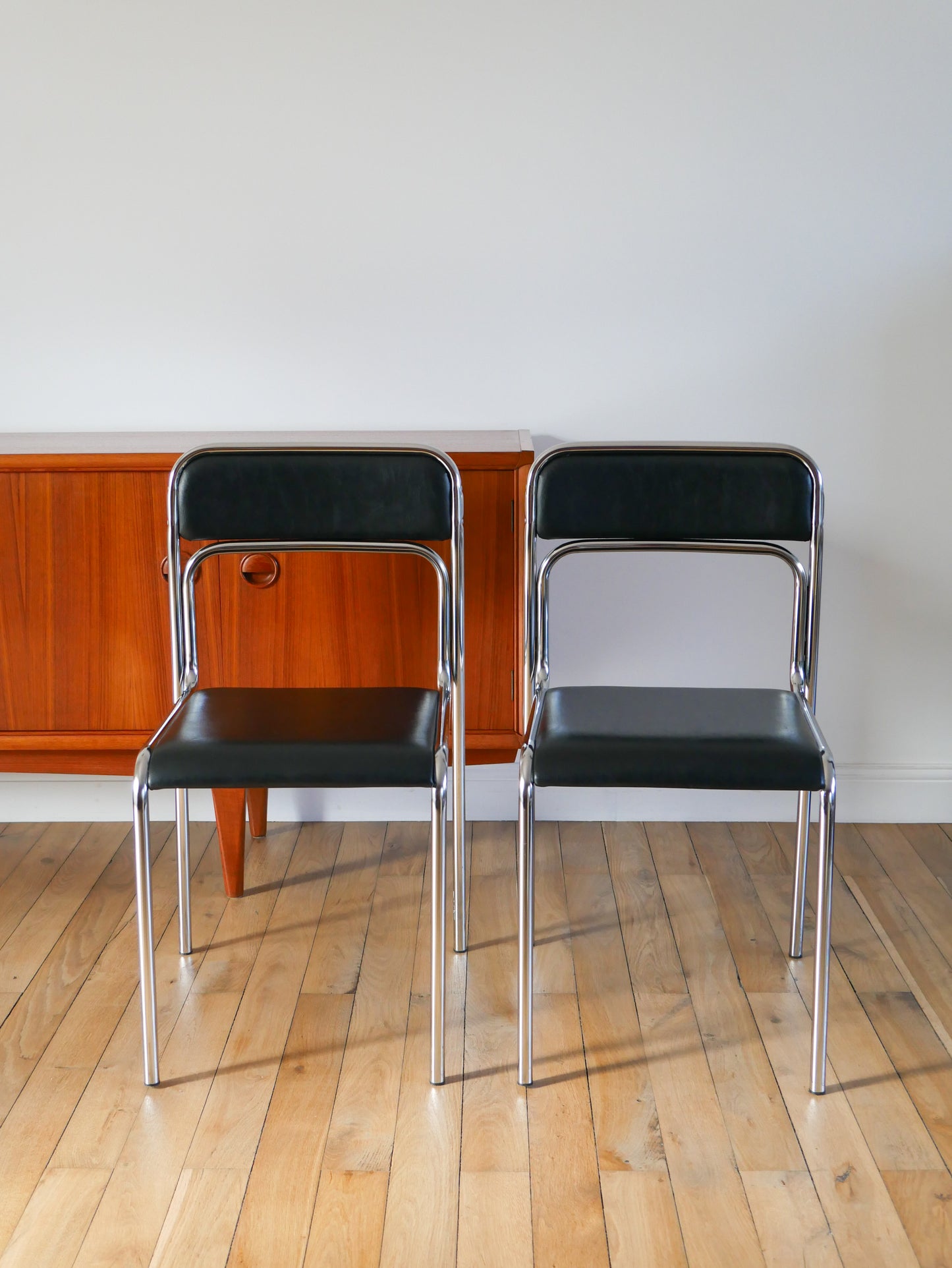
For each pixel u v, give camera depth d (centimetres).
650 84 220
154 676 212
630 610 244
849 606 243
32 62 221
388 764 156
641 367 233
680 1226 136
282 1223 137
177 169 225
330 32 219
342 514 182
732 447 181
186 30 219
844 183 224
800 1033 174
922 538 239
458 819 195
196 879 226
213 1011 180
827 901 156
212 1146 150
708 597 243
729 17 217
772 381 233
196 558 185
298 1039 173
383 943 202
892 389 232
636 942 201
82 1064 167
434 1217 138
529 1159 147
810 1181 143
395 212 227
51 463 202
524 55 220
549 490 184
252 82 221
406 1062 168
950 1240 133
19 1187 142
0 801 255
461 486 183
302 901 217
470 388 235
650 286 229
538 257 228
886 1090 160
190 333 232
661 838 244
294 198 226
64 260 229
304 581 208
